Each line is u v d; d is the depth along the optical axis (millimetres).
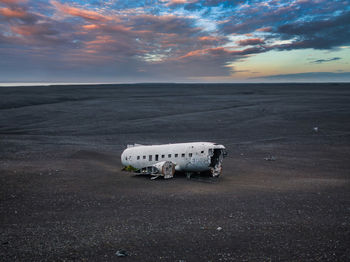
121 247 9625
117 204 14656
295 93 165000
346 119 62906
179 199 15469
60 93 145375
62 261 8641
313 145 37844
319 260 8648
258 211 13391
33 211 13570
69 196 16094
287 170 24188
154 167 20875
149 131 51719
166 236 10531
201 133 49594
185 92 179375
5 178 19562
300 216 12680
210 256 8922
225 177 21500
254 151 34031
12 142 37469
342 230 11008
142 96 137000
